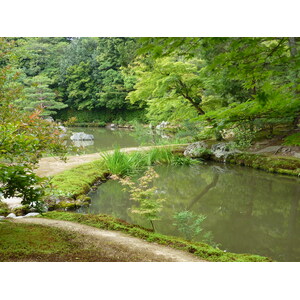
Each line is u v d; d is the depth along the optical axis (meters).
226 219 6.23
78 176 8.54
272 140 12.13
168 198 7.88
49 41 35.62
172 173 10.80
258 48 3.11
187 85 12.28
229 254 3.54
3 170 3.00
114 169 9.85
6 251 2.90
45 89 25.73
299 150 10.79
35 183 3.56
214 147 12.96
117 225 4.45
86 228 4.23
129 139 21.19
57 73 33.78
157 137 20.16
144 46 2.77
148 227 5.52
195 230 5.38
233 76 3.49
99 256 3.06
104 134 24.88
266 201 7.54
